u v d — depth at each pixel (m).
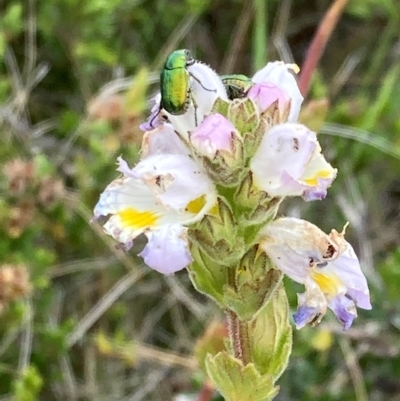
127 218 0.08
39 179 0.16
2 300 0.14
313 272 0.08
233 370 0.09
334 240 0.08
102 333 0.16
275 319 0.09
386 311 0.16
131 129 0.17
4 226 0.16
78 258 0.17
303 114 0.13
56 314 0.17
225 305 0.08
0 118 0.17
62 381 0.16
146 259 0.08
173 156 0.08
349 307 0.08
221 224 0.08
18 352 0.16
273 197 0.08
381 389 0.17
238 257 0.08
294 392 0.16
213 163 0.08
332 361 0.16
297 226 0.08
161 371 0.17
